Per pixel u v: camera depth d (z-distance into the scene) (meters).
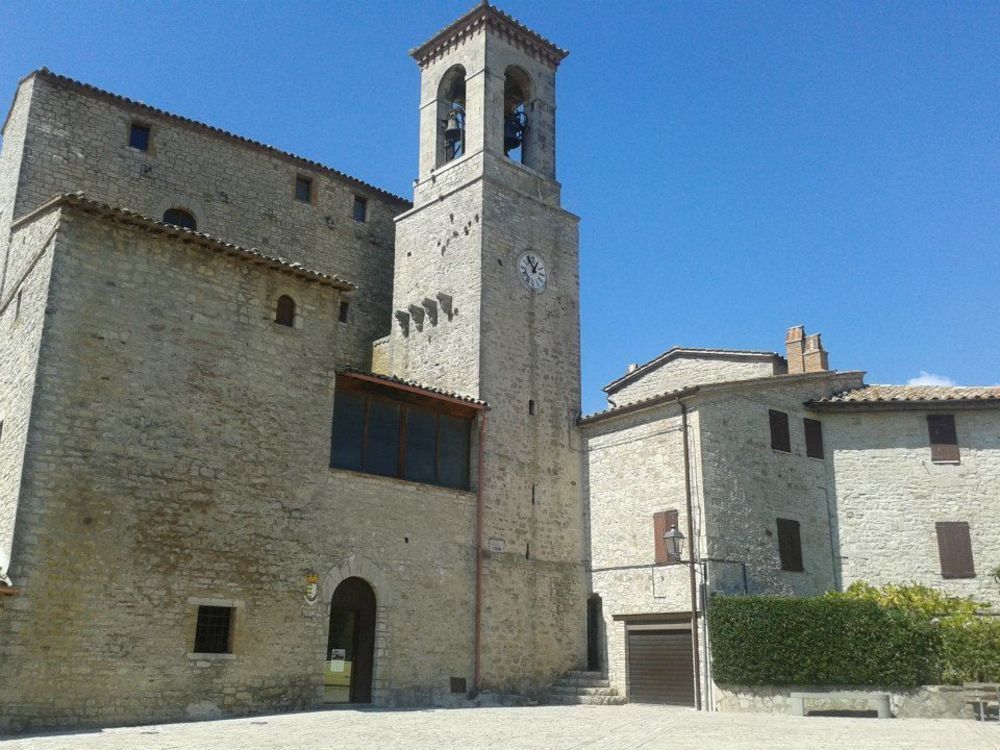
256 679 21.58
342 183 35.94
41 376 19.55
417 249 33.44
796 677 24.69
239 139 32.91
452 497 27.36
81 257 20.77
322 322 24.94
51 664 18.47
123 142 30.09
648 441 29.34
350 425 25.59
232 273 23.31
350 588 24.50
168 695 20.03
